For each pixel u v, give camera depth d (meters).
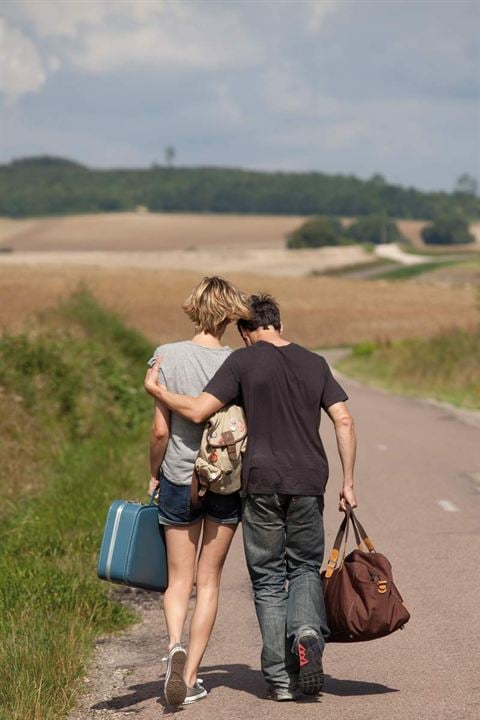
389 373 114.50
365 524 32.12
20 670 17.53
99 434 55.28
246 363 16.55
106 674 19.05
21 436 47.75
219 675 18.48
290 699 16.56
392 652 19.20
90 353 67.12
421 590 23.67
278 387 16.48
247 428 16.47
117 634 21.97
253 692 17.23
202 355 16.88
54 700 16.86
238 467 16.33
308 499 16.38
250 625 22.00
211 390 16.38
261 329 17.31
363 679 17.69
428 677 17.53
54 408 54.44
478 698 16.25
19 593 22.97
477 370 96.12
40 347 59.62
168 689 16.25
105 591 24.39
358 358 157.50
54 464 44.94
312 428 16.58
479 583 24.11
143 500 34.66
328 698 16.67
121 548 16.91
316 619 16.11
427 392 90.94
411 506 34.97
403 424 63.34
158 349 17.06
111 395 61.59
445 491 37.97
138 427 59.06
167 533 16.92
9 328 64.19
